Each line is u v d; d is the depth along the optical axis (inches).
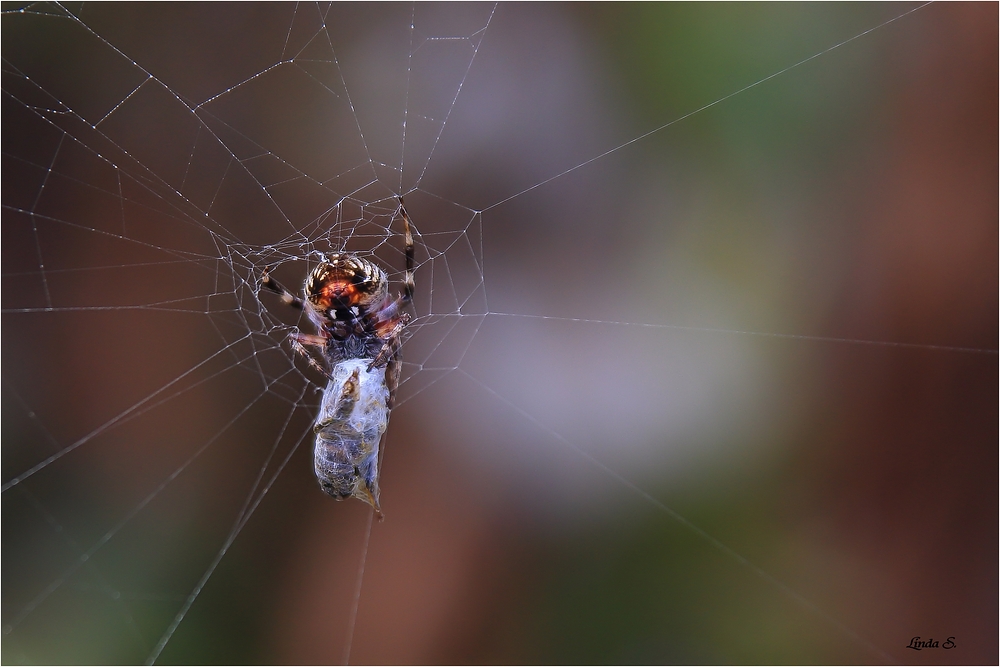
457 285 16.3
